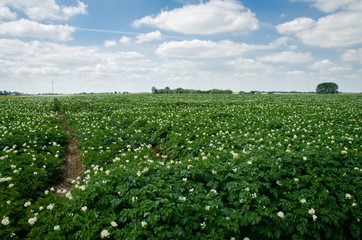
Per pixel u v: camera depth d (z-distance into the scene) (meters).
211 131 11.98
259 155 6.45
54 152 10.15
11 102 33.53
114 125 15.88
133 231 3.99
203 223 4.31
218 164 6.19
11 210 4.91
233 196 5.14
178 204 4.54
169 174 6.05
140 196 4.75
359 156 6.89
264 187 5.36
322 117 15.54
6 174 6.66
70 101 34.47
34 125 14.34
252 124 13.91
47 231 4.37
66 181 8.29
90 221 4.21
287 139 9.70
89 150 9.59
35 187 6.44
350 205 4.85
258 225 4.60
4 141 9.80
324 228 4.56
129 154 8.41
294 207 4.87
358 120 14.08
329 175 5.77
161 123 13.81
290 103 29.56
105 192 4.96
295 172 5.79
